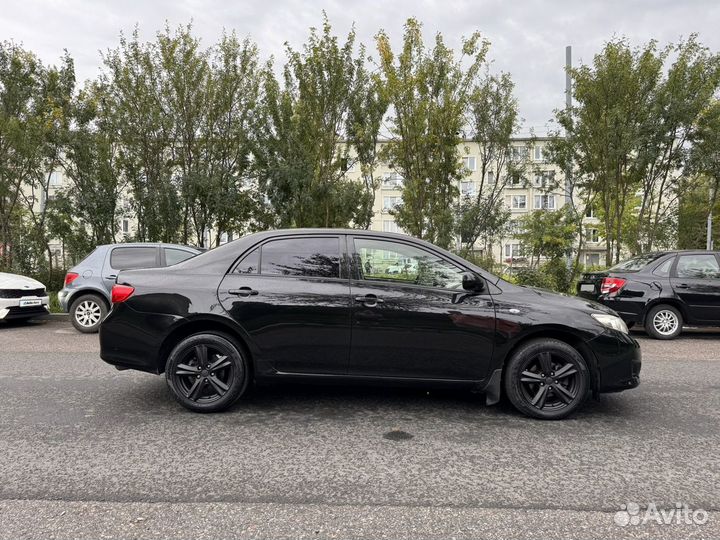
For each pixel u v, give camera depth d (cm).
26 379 572
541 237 1675
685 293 935
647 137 1371
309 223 1505
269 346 439
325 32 1435
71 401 482
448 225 1462
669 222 1620
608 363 433
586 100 1432
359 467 335
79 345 825
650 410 469
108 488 301
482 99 1488
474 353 436
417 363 438
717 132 1334
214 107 1494
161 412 450
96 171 1452
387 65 1338
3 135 1389
